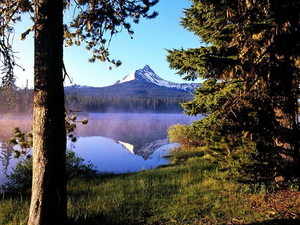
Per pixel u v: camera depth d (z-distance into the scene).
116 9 4.80
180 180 6.95
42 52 2.90
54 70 2.93
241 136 5.59
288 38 5.27
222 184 6.07
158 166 11.84
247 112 5.61
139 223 4.11
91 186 6.96
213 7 5.48
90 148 19.09
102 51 5.17
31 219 2.95
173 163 12.12
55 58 2.95
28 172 7.64
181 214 4.40
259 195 5.16
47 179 2.90
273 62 5.45
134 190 6.14
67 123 4.31
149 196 5.60
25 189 7.15
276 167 5.73
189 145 16.70
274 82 5.56
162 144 21.77
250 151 5.43
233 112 5.45
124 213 4.50
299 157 5.70
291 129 5.57
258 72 5.52
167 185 6.48
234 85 5.20
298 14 4.61
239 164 5.44
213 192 5.55
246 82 5.43
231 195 5.31
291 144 5.59
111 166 12.75
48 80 2.89
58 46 2.99
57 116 2.96
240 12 5.45
